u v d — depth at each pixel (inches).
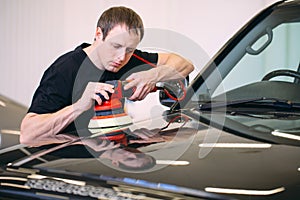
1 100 98.3
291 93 84.1
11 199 55.7
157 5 199.9
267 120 72.6
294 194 48.6
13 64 221.0
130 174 53.7
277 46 96.0
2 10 219.6
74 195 52.4
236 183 50.4
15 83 221.8
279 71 95.3
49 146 68.1
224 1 192.5
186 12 197.6
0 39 221.1
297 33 94.6
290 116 75.2
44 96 80.3
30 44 217.6
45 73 84.9
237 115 76.8
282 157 56.1
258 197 48.2
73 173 56.1
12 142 80.0
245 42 96.6
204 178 51.6
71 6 210.7
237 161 55.3
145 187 51.3
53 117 73.5
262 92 85.9
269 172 52.3
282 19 95.2
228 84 90.8
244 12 190.2
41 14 215.2
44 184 55.5
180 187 50.3
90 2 208.1
